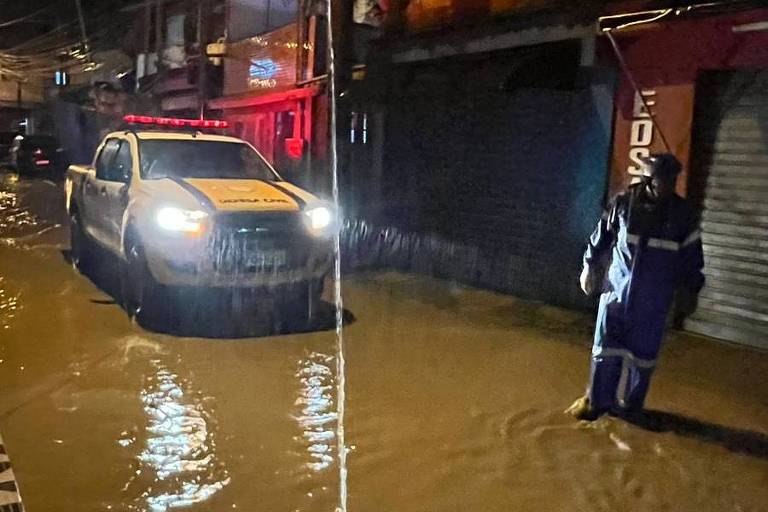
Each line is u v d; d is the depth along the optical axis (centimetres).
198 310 788
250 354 673
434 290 968
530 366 663
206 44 2014
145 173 834
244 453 477
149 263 738
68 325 742
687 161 745
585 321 818
